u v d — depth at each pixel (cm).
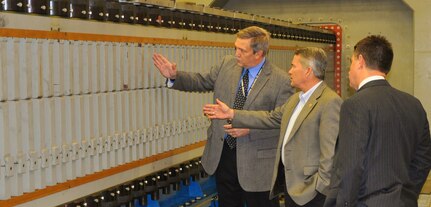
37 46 252
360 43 264
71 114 275
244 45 351
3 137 237
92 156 295
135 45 323
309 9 802
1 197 240
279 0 814
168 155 368
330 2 791
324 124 303
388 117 247
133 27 320
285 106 338
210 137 377
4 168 238
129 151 325
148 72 338
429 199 604
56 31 262
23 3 244
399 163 249
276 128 345
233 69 373
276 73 365
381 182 247
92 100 291
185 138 388
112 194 311
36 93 254
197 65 394
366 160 248
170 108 365
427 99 707
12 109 242
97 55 293
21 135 248
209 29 404
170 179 374
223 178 378
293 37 604
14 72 241
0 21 231
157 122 351
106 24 297
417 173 271
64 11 267
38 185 260
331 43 765
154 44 342
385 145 247
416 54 711
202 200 406
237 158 361
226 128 353
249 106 361
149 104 341
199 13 384
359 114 246
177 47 367
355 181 245
